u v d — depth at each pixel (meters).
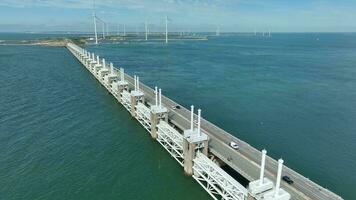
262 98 107.06
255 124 80.69
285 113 90.31
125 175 53.59
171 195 48.34
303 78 145.88
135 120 82.00
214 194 48.94
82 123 78.12
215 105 97.50
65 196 46.75
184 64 188.62
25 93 106.25
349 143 69.31
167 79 139.12
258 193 37.91
